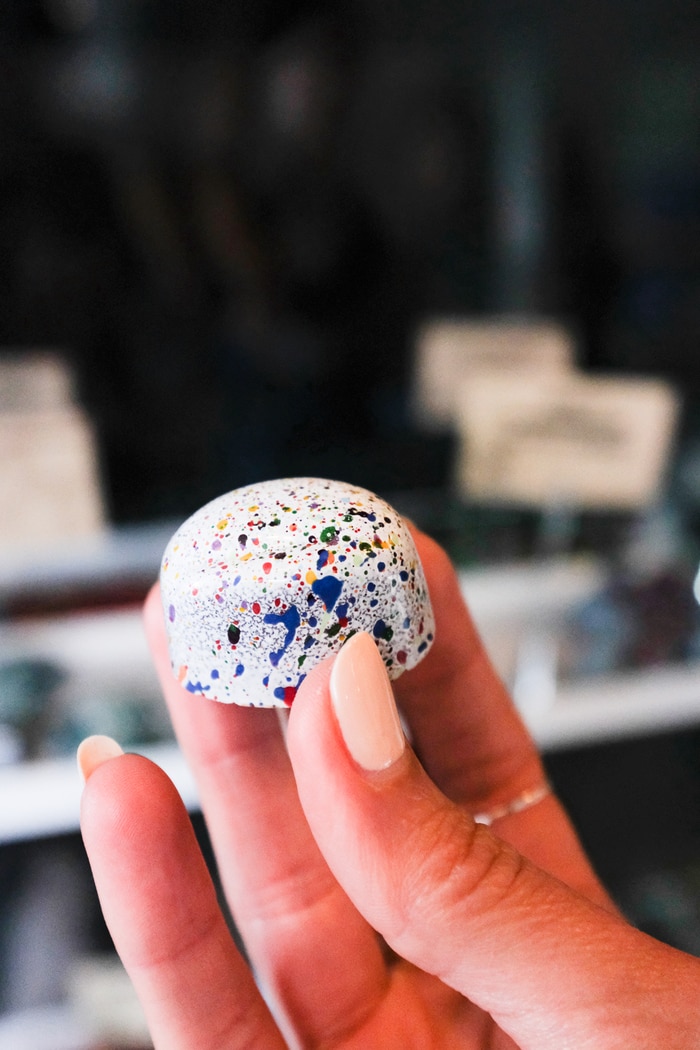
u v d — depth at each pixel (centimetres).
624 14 36
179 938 13
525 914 12
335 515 13
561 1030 12
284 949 16
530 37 36
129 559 29
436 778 19
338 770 12
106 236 34
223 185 35
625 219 41
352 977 16
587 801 27
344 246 38
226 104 34
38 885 25
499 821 18
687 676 26
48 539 26
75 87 32
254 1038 14
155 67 32
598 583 30
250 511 14
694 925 25
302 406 39
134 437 36
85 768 14
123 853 13
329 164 36
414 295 40
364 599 13
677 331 43
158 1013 14
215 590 13
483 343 32
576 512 33
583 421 28
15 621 27
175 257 35
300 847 17
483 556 32
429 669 18
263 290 37
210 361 37
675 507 33
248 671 13
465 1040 16
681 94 39
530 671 27
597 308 42
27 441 25
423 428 38
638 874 27
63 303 34
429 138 38
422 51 36
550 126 38
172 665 14
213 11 32
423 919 12
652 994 12
